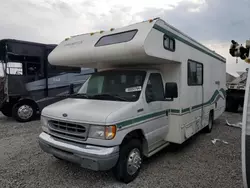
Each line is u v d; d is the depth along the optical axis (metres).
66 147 3.10
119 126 2.97
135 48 3.15
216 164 4.01
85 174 3.55
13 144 5.12
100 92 3.91
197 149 4.88
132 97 3.47
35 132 6.25
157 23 3.41
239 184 3.25
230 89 11.12
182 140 4.30
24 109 7.70
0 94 7.73
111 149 2.88
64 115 3.21
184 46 4.36
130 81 3.78
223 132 6.56
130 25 3.60
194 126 5.05
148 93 3.69
